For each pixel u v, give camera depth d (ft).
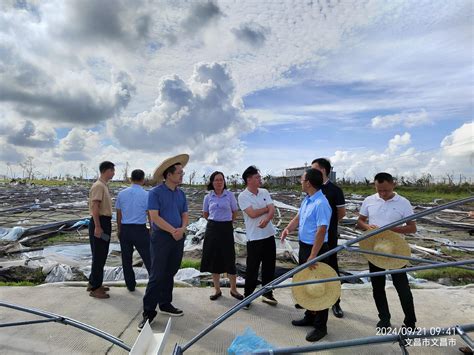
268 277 16.21
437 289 18.54
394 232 12.64
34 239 35.88
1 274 21.33
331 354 11.93
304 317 14.32
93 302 16.46
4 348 12.17
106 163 17.38
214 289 18.60
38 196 95.20
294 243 36.35
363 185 139.33
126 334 13.37
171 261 15.05
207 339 12.94
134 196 17.57
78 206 66.28
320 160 15.11
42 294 17.42
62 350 12.12
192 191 124.77
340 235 38.70
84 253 31.32
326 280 9.53
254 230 15.85
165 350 12.12
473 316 15.06
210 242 16.75
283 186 145.18
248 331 12.02
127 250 17.76
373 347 12.42
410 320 13.03
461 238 41.96
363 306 16.10
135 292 17.88
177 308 15.56
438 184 122.31
